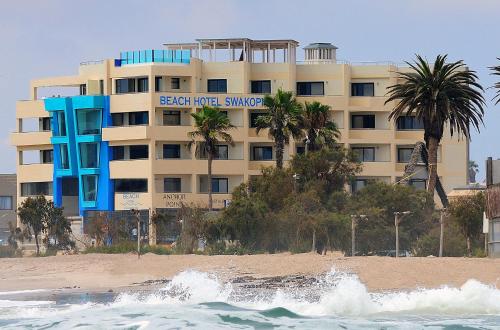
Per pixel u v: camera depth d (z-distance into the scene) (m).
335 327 99.06
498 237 167.50
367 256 177.50
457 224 192.75
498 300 109.69
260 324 100.50
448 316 105.94
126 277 161.62
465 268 143.88
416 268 145.25
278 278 148.38
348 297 109.12
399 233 199.75
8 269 175.62
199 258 169.88
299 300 119.25
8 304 130.25
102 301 130.25
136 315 105.44
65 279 162.75
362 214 199.75
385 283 139.62
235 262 163.75
